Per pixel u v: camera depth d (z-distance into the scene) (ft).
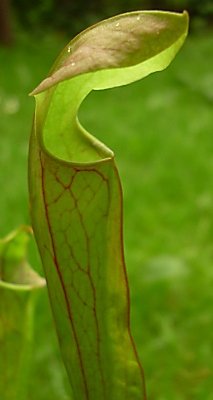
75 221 1.26
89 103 7.43
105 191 1.25
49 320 3.37
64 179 1.25
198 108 7.22
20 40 9.89
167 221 4.63
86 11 11.21
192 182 5.25
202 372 3.10
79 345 1.32
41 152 1.25
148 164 5.70
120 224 1.26
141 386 1.33
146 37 1.15
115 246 1.27
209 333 3.38
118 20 1.17
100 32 1.16
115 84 1.23
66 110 1.25
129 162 5.74
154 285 3.73
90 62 1.13
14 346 1.65
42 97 1.24
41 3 10.94
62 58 1.18
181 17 1.15
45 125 1.26
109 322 1.30
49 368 3.04
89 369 1.33
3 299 1.61
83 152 1.29
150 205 4.90
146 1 11.30
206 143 6.10
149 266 3.81
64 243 1.27
